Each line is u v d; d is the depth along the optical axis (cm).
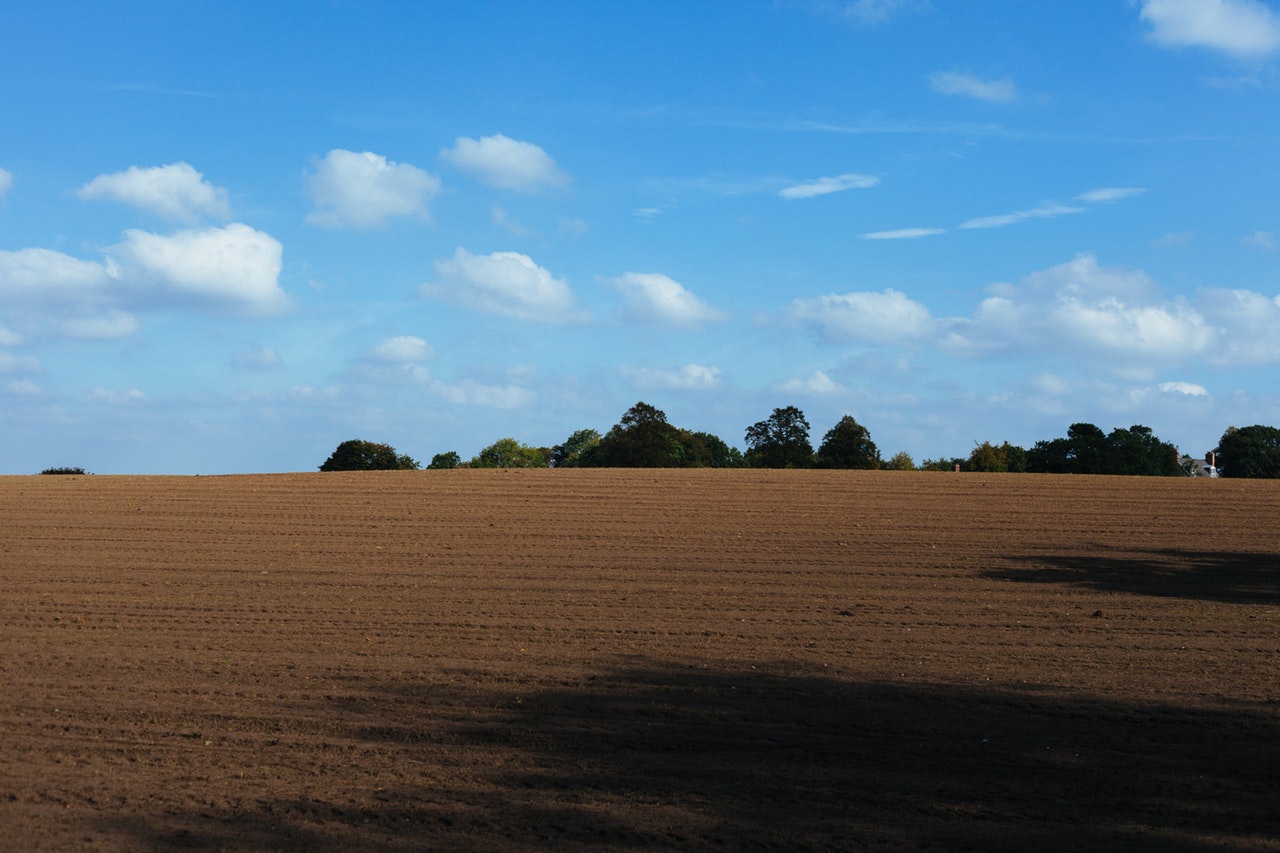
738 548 2166
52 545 2134
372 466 7131
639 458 8656
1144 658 1236
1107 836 701
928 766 842
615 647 1279
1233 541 2319
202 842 680
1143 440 7262
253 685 1084
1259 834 706
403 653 1239
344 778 805
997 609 1553
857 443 8306
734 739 911
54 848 668
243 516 2577
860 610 1537
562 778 809
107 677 1112
